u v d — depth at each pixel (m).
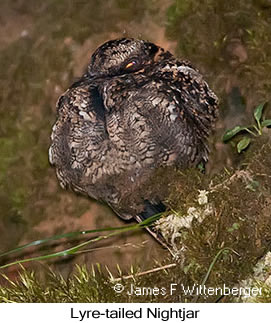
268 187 5.86
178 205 5.86
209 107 5.93
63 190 6.11
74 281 5.91
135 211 5.89
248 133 6.02
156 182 5.88
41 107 6.14
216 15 6.07
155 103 5.88
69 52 6.14
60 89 6.14
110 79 5.90
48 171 6.12
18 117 6.14
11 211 6.12
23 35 6.18
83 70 6.13
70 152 5.89
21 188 6.12
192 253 5.84
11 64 6.16
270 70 6.04
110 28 6.14
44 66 6.15
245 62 6.05
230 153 6.03
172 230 5.85
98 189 5.90
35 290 5.88
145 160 5.87
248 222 5.84
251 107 6.04
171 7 6.10
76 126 5.88
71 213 6.10
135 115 5.87
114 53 5.92
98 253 6.07
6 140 6.14
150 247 6.03
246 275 5.83
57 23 6.17
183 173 5.88
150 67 5.92
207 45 6.07
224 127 6.04
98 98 5.89
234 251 5.84
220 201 5.85
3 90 6.16
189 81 5.91
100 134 5.88
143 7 6.12
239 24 6.07
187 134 5.88
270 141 5.93
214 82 6.05
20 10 6.19
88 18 6.15
